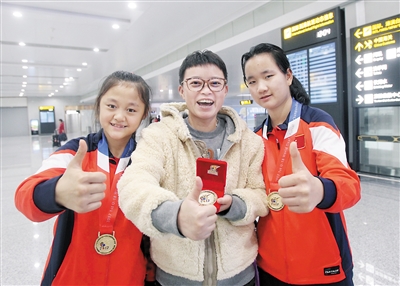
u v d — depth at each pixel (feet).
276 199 3.53
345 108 12.94
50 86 59.62
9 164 26.27
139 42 26.03
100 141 3.70
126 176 2.87
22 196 2.74
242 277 3.35
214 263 3.16
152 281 3.65
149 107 3.75
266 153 3.87
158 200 2.48
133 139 3.76
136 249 3.37
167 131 3.40
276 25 16.24
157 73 32.27
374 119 14.53
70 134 78.69
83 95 78.64
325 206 2.64
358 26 13.28
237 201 3.05
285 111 3.97
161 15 19.56
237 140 3.42
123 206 2.70
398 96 12.19
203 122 3.59
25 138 71.26
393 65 12.26
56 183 2.55
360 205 11.04
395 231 8.68
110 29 22.56
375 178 14.79
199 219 2.15
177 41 25.84
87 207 2.45
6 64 34.96
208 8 18.52
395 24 12.05
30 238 9.46
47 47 27.27
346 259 3.60
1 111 80.94
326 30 13.11
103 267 3.21
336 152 3.23
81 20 20.48
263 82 3.81
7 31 22.36
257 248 3.67
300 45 14.33
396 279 6.33
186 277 3.03
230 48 20.67
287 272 3.44
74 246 3.24
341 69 12.73
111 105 3.41
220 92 3.40
